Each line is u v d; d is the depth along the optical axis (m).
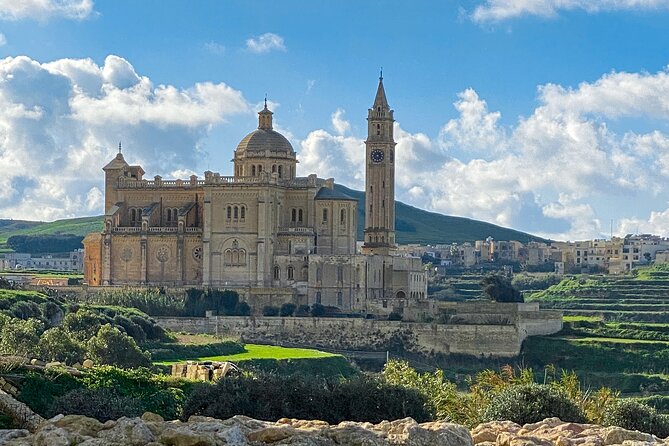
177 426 115.31
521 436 121.62
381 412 168.75
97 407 158.38
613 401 179.75
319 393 169.50
